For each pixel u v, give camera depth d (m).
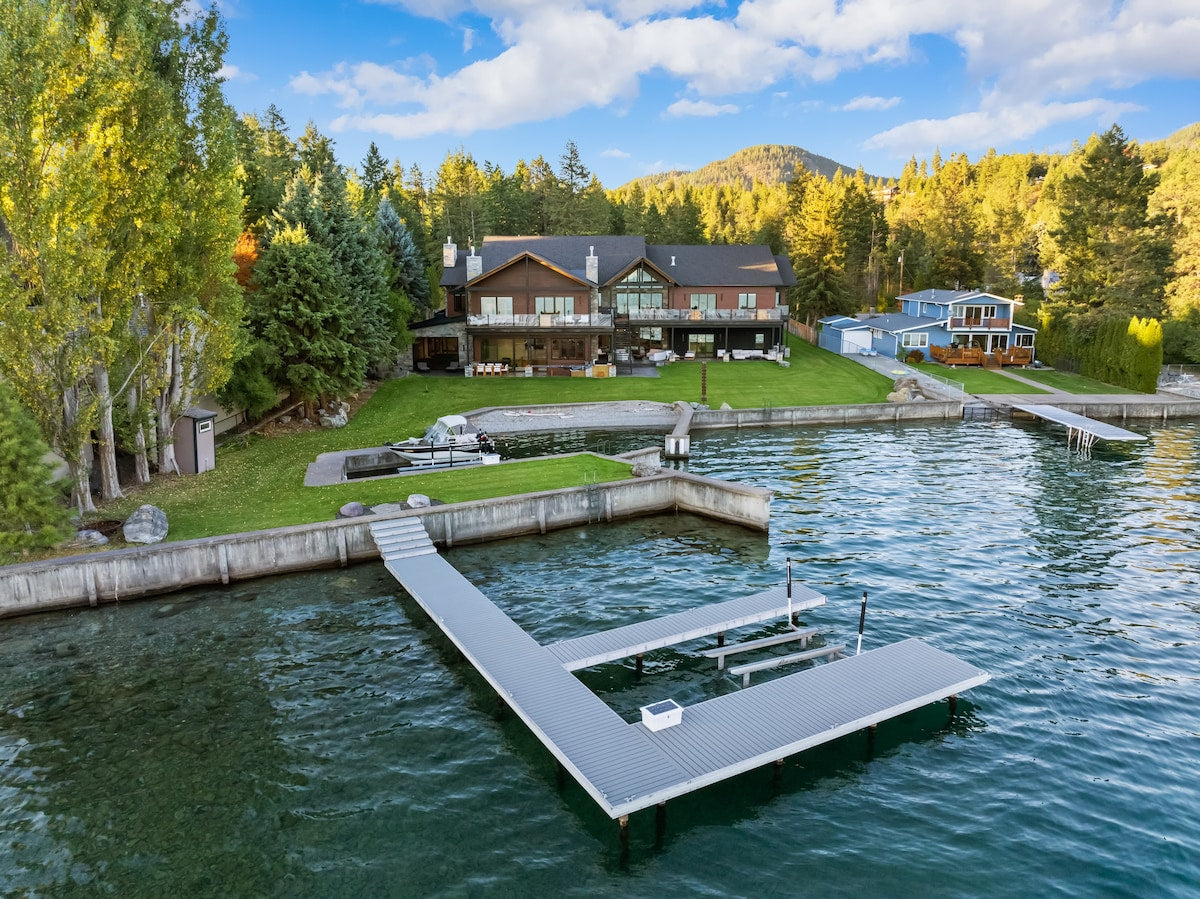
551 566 28.36
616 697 19.84
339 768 17.03
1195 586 25.94
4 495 24.42
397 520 29.09
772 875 13.90
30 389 26.95
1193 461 42.94
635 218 114.62
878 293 120.62
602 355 70.88
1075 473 40.34
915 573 27.12
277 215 49.12
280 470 36.84
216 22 31.92
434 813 15.59
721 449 45.75
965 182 173.75
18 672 21.20
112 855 14.47
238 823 15.31
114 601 25.44
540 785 16.47
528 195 118.38
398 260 72.12
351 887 13.66
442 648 22.45
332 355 46.50
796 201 124.94
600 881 13.81
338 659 21.83
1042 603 24.67
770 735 16.95
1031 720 18.47
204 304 34.91
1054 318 72.88
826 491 37.00
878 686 18.97
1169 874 13.75
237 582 27.06
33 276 26.62
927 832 14.93
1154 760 16.94
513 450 44.41
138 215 29.67
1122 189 70.75
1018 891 13.43
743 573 27.33
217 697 19.91
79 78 26.89
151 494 32.69
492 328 66.00
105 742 18.02
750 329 75.75
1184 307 78.00
